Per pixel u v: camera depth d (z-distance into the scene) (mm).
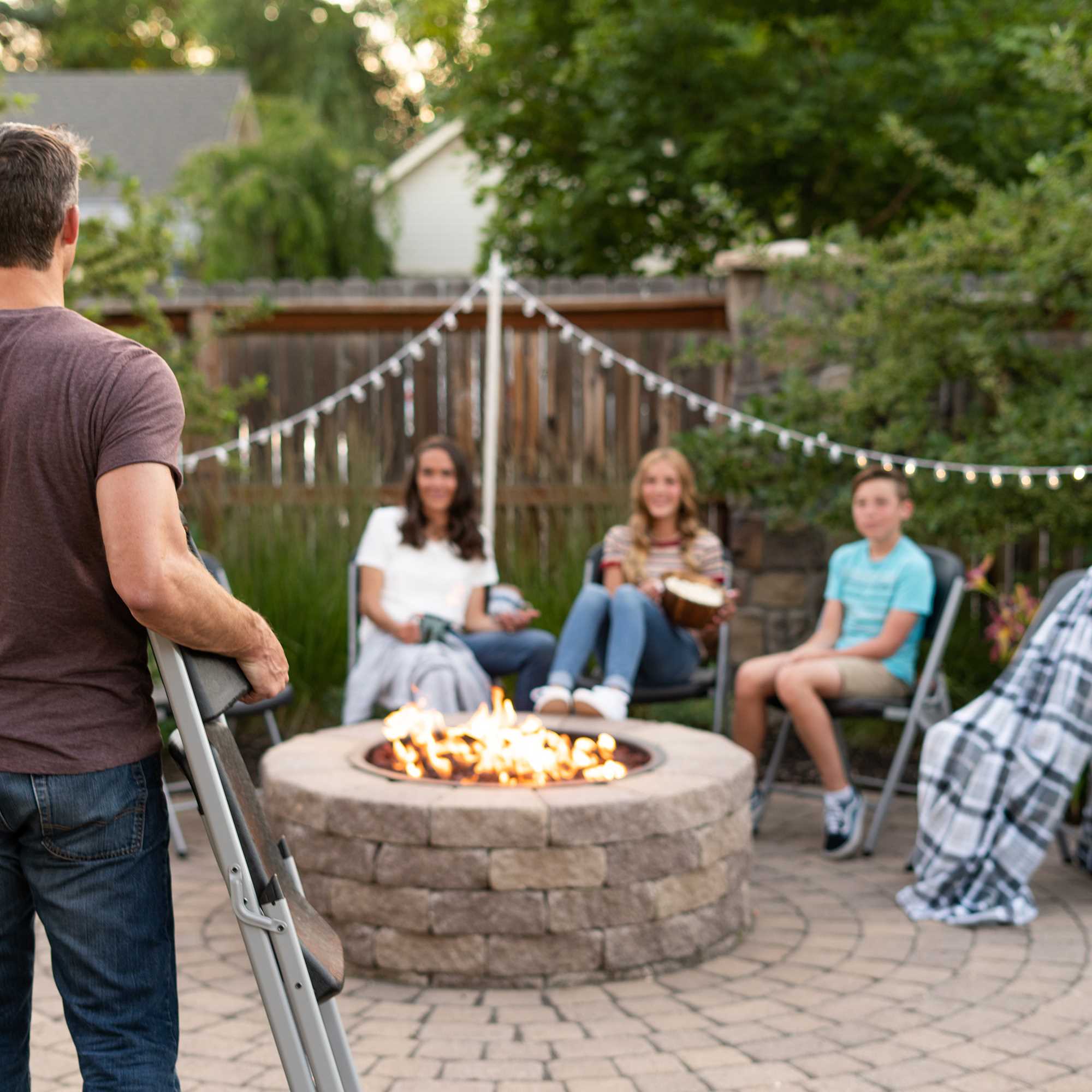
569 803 2811
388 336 6055
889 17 8852
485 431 5629
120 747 1479
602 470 5922
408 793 2898
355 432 5758
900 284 4805
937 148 9031
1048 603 3670
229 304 5969
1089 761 3539
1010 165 9000
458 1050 2465
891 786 3896
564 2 9984
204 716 1451
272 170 16469
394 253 17953
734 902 3094
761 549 5602
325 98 23016
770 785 4195
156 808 1532
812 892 3531
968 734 3488
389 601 4430
